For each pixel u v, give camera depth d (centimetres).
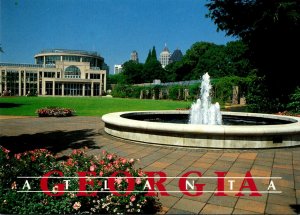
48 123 1405
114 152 761
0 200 364
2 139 948
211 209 414
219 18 2228
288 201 444
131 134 903
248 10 2027
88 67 8000
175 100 5066
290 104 1784
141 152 759
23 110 2350
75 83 7494
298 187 507
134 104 3488
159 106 3191
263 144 795
